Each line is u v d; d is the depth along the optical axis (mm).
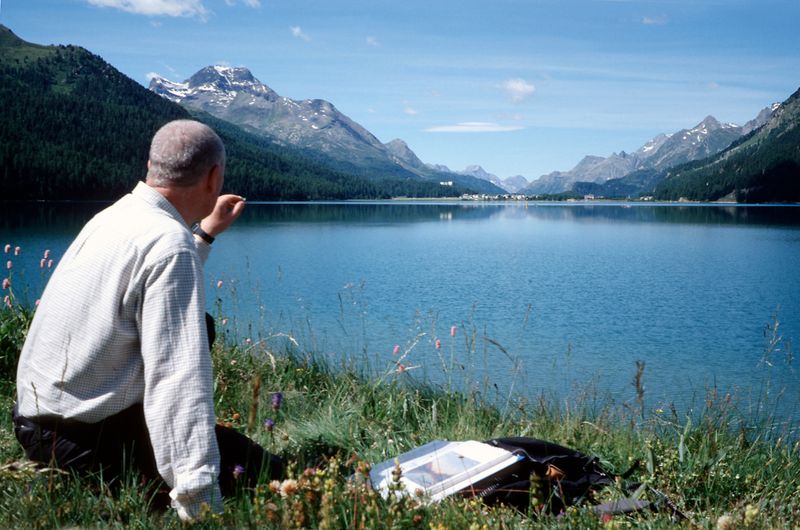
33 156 150875
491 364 12680
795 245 62031
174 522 2357
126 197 2715
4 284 6363
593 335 18188
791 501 3561
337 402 5359
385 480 2969
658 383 12344
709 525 2865
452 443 3494
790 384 12211
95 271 2475
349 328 16141
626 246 59594
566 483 3152
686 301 26578
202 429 2369
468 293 26609
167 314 2408
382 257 43625
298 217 111562
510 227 95625
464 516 2514
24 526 2270
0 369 5141
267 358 6523
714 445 4441
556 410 5602
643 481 3506
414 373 10195
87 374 2482
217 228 3508
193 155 2664
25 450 2674
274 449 3818
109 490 2527
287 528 2197
